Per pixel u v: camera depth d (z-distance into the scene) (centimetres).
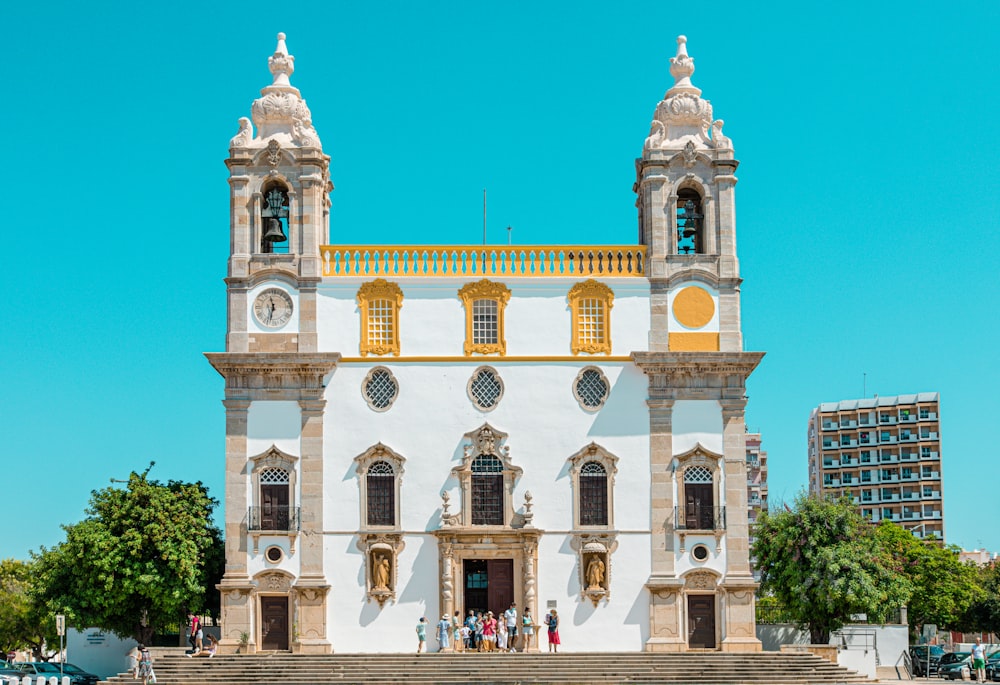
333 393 5734
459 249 5859
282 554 5609
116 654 6731
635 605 5644
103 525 6153
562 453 5731
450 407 5747
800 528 6469
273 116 5934
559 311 5838
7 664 6359
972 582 9456
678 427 5756
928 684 5762
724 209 5919
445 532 5597
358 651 5562
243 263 5797
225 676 5156
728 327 5834
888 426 14375
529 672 5194
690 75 6147
